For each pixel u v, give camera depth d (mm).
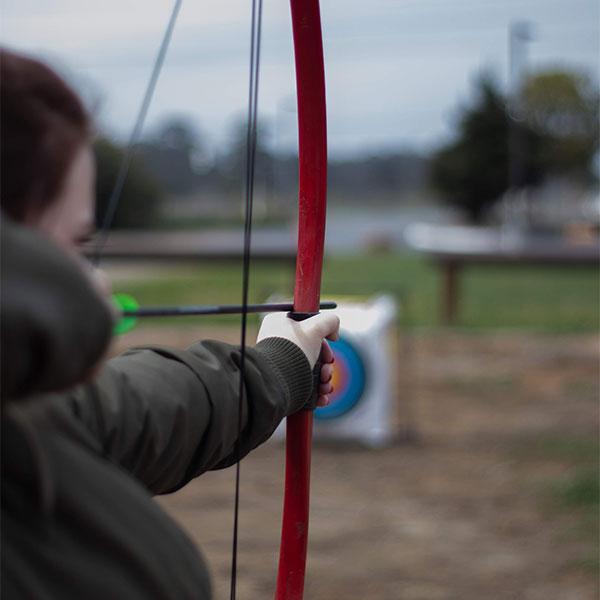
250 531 3891
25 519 607
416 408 5977
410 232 30641
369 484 4527
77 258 670
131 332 8617
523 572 3469
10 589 600
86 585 610
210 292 12031
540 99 31188
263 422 933
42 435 625
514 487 4441
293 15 1207
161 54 1120
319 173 1167
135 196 22328
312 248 1157
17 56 648
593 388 6566
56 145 632
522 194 29344
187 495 4371
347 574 3451
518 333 8898
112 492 639
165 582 638
